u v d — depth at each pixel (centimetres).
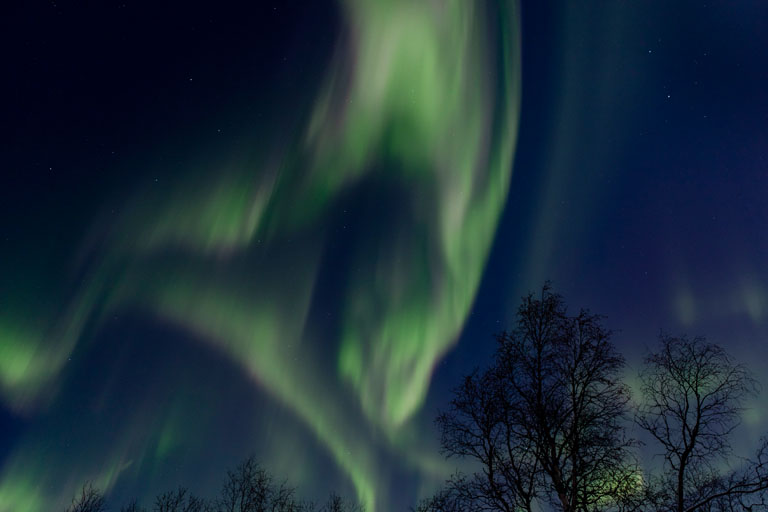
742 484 1126
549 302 1379
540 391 1302
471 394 1330
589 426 1234
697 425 1230
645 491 1149
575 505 1153
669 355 1317
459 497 1241
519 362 1347
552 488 1209
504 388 1325
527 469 1241
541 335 1354
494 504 1212
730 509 1123
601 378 1273
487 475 1257
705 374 1273
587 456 1190
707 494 1154
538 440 1251
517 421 1288
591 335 1314
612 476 1166
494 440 1291
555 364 1323
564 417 1251
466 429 1308
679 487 1181
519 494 1211
